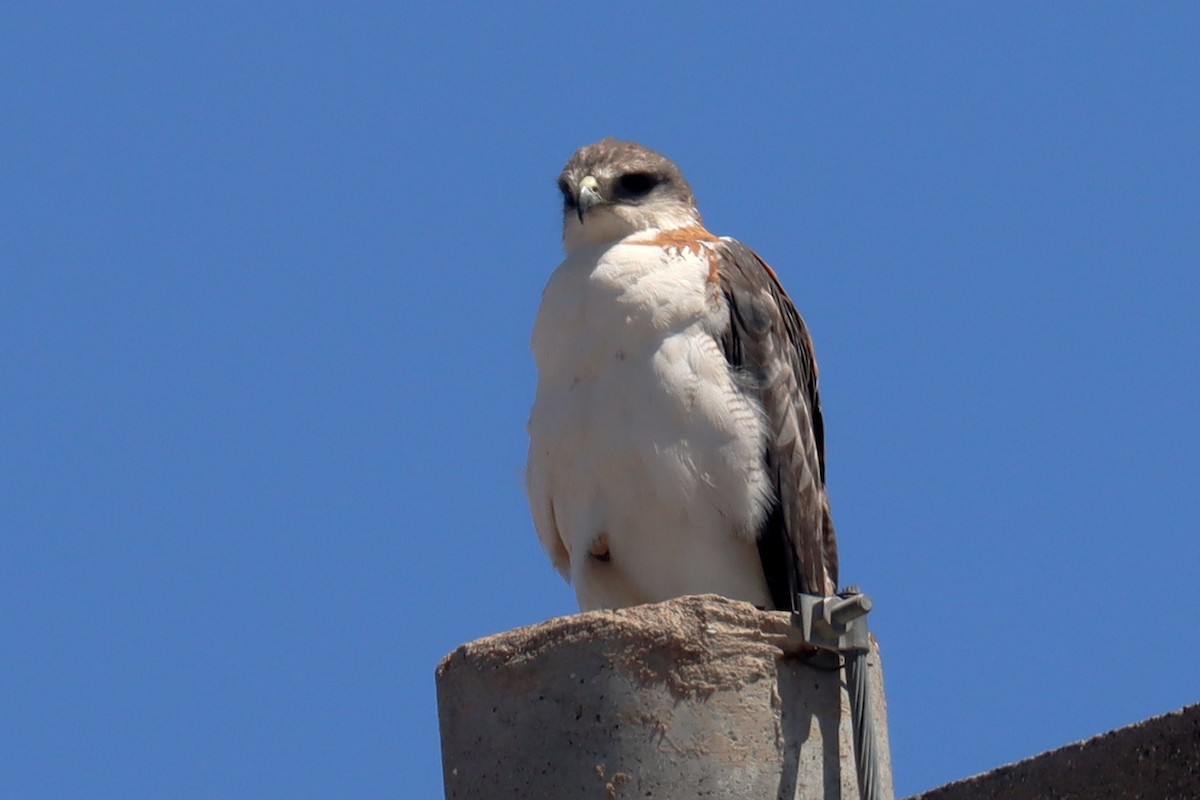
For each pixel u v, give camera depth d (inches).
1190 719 330.6
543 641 333.4
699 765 322.0
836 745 333.4
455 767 342.0
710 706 325.4
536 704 331.6
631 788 321.1
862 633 335.0
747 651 329.4
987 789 361.1
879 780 327.9
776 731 327.9
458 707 343.6
